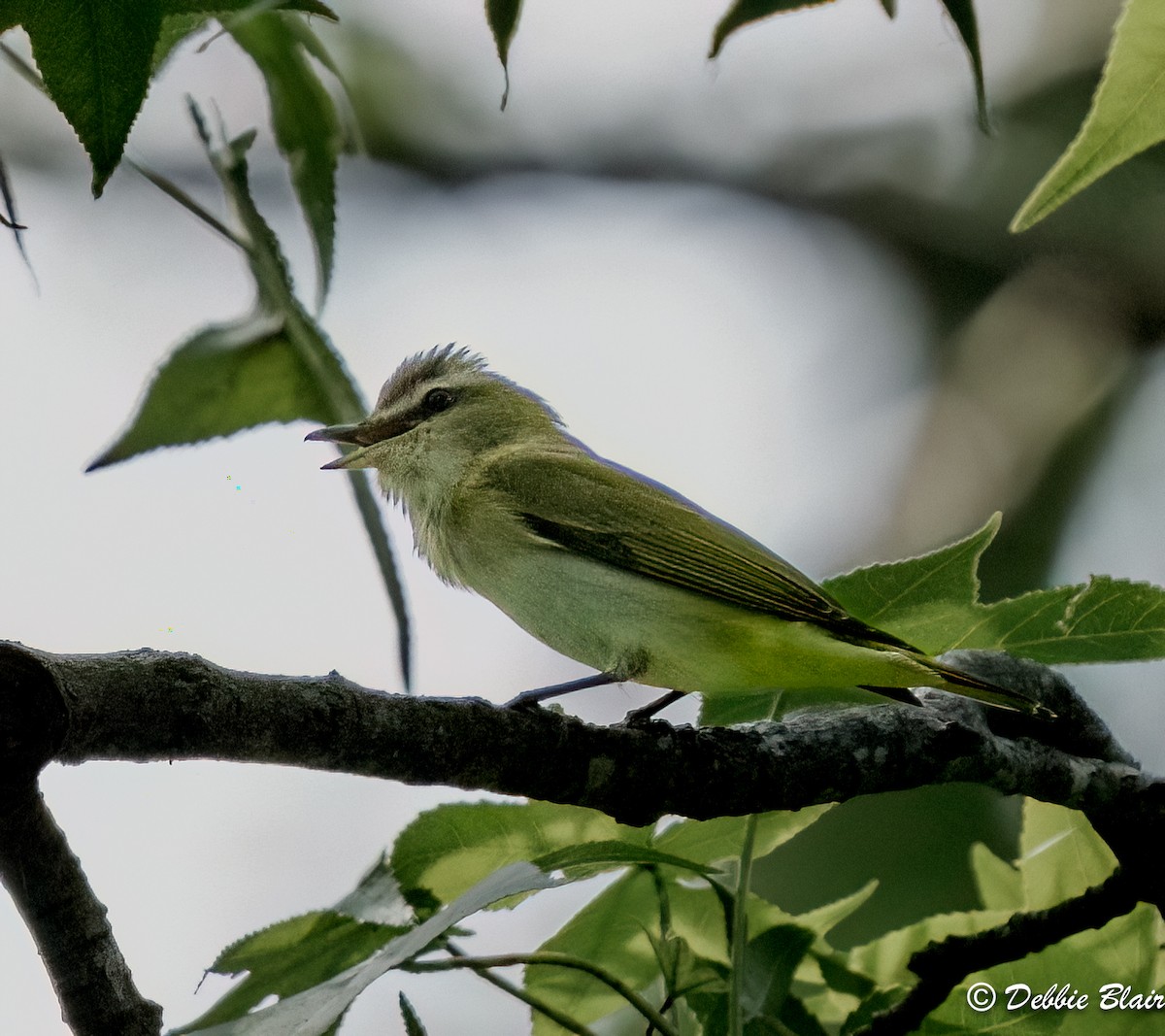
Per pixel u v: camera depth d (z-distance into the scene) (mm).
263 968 6836
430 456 10586
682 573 9180
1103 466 15953
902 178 18281
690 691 9328
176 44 7141
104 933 5609
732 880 7746
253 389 8156
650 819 7203
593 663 9609
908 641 8297
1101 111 5801
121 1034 5594
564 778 6914
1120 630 7871
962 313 17594
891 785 7656
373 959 6004
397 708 6383
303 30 7785
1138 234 17062
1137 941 7867
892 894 11641
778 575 8898
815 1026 7469
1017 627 8023
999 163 17812
